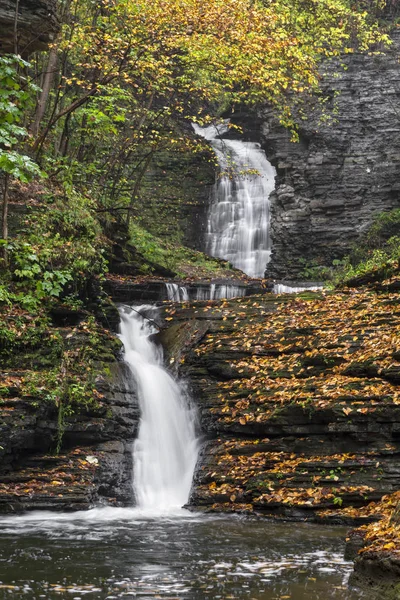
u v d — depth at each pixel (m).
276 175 31.14
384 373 12.82
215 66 22.14
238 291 20.50
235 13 20.58
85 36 20.00
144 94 29.34
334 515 11.13
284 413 12.91
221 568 8.06
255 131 33.84
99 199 21.22
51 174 18.06
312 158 30.02
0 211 15.66
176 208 31.45
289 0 27.59
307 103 30.12
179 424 14.36
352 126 29.97
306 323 14.93
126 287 19.17
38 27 15.40
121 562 8.26
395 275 16.61
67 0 20.94
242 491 12.23
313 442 12.56
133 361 15.30
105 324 15.98
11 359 13.34
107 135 24.38
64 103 23.62
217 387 14.30
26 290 14.44
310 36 27.64
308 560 8.51
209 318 16.39
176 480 13.75
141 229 27.09
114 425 13.29
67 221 16.31
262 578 7.63
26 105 12.16
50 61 20.22
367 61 29.95
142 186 31.30
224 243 31.52
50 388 12.78
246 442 13.18
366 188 29.48
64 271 14.34
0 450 11.93
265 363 14.32
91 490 12.10
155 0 19.94
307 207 29.84
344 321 14.68
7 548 8.88
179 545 9.29
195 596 6.93
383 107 29.66
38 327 13.89
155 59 21.97
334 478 11.77
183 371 14.97
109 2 21.03
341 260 29.16
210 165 32.69
